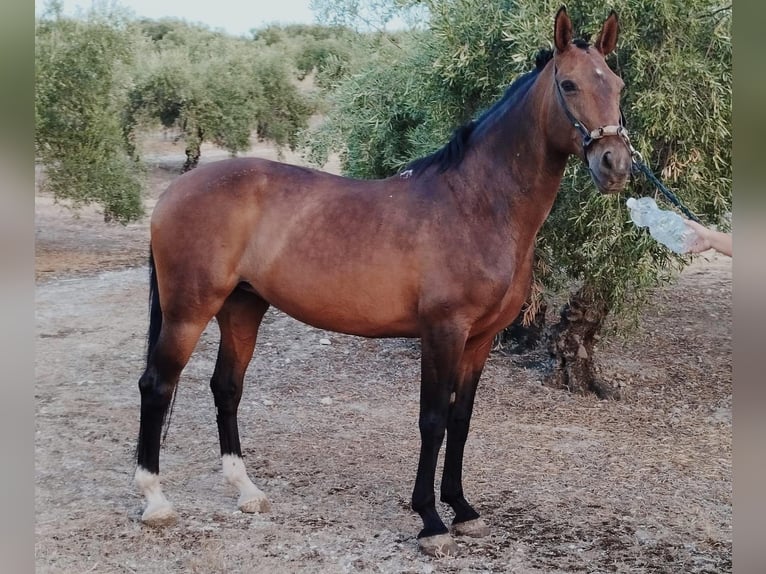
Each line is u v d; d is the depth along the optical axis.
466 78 4.98
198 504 3.54
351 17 7.02
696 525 3.44
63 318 7.22
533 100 2.92
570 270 5.44
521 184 2.96
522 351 6.57
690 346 6.82
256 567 2.95
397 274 3.01
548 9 4.42
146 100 13.62
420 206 3.04
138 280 8.95
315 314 3.21
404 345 6.70
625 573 2.98
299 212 3.18
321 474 3.96
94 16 10.14
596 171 2.66
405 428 4.77
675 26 4.36
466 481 3.92
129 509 3.46
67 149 10.12
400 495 3.72
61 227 12.18
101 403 5.02
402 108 6.07
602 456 4.37
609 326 6.20
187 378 5.66
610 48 2.97
